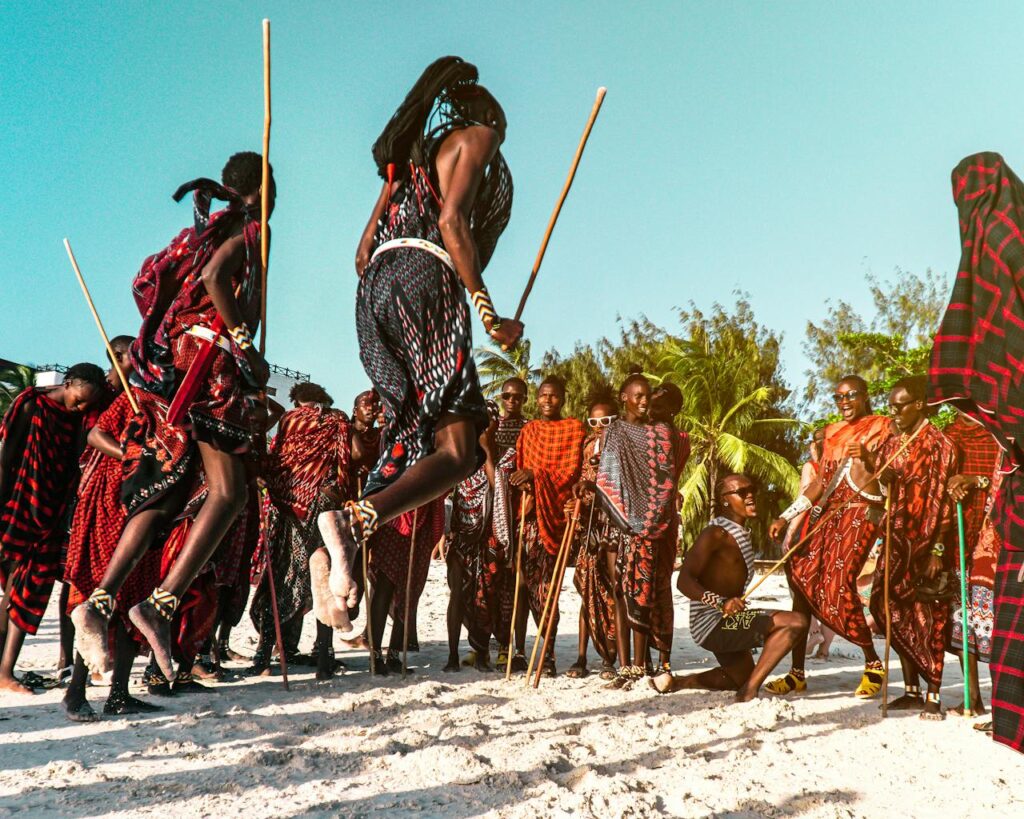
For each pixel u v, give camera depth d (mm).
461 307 2850
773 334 34875
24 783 3381
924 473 5414
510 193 3115
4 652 5434
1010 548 2607
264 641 6281
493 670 6766
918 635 5270
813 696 5832
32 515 5422
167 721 4512
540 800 3201
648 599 5898
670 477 5988
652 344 37156
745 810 3246
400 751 3896
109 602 3520
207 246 3963
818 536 5863
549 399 6820
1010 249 2607
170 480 3781
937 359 2758
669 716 4750
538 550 6711
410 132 2936
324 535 2824
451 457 2732
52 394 5566
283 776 3533
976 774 3836
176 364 3855
